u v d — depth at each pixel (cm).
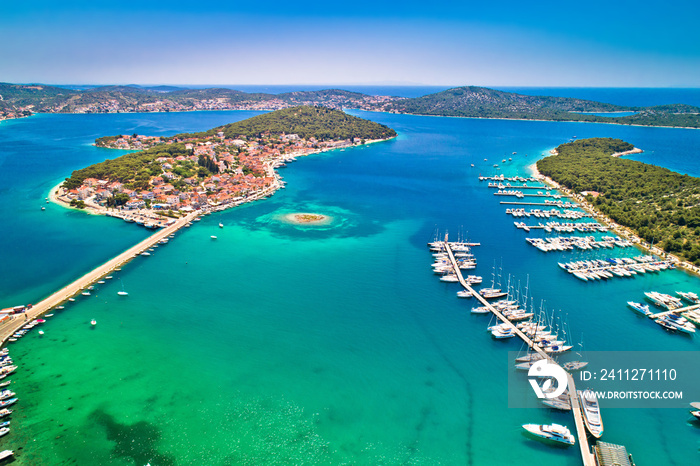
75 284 18538
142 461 10100
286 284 18850
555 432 10888
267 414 11562
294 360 13738
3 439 10612
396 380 12962
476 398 12294
